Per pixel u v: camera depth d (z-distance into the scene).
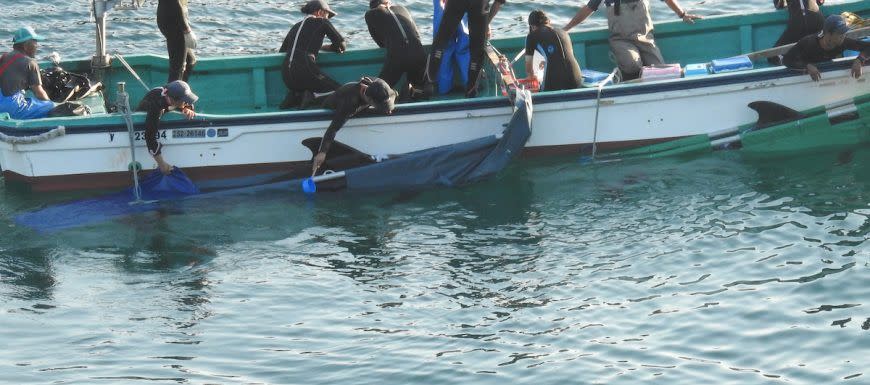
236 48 65.94
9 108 47.78
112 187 47.97
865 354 33.03
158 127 46.75
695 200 44.69
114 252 42.34
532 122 48.47
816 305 35.81
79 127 46.66
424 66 50.78
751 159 48.31
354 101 46.62
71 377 33.16
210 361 34.09
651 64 52.28
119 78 53.16
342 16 70.94
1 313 37.34
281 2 74.25
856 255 38.81
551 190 46.59
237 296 38.41
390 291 38.44
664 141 49.03
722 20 53.62
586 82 50.75
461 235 42.91
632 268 39.22
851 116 48.19
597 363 33.25
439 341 34.88
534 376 32.69
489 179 47.75
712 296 36.81
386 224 44.25
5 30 68.44
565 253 40.81
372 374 33.12
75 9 72.62
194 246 42.69
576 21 52.41
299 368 33.59
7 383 32.78
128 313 37.31
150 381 32.94
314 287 38.91
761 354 33.38
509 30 67.44
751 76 48.09
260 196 47.41
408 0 73.00
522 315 36.31
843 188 44.69
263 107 52.50
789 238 40.59
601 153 49.12
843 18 48.81
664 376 32.47
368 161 48.06
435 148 48.16
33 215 45.72
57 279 40.09
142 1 53.72
